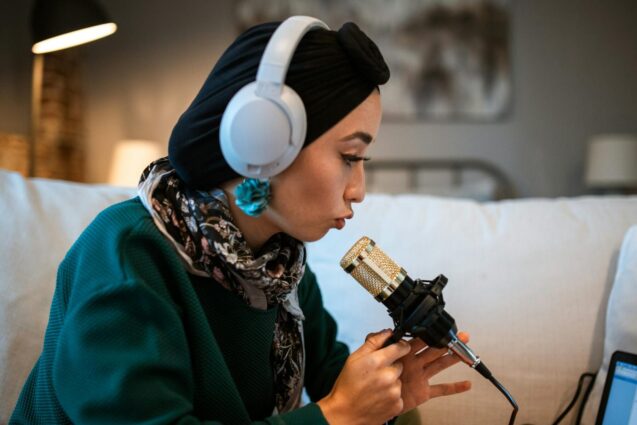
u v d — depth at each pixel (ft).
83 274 2.06
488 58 11.49
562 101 11.62
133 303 1.96
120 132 11.02
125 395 1.84
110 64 10.98
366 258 2.19
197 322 2.14
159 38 11.07
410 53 11.49
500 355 3.24
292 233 2.13
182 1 11.10
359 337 3.45
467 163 11.54
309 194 2.02
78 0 6.93
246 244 2.18
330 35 2.03
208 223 2.12
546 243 3.52
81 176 10.54
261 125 1.85
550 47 11.58
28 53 10.18
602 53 11.57
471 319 3.32
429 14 11.45
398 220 3.74
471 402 3.19
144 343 1.95
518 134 11.63
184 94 11.14
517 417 3.19
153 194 2.22
